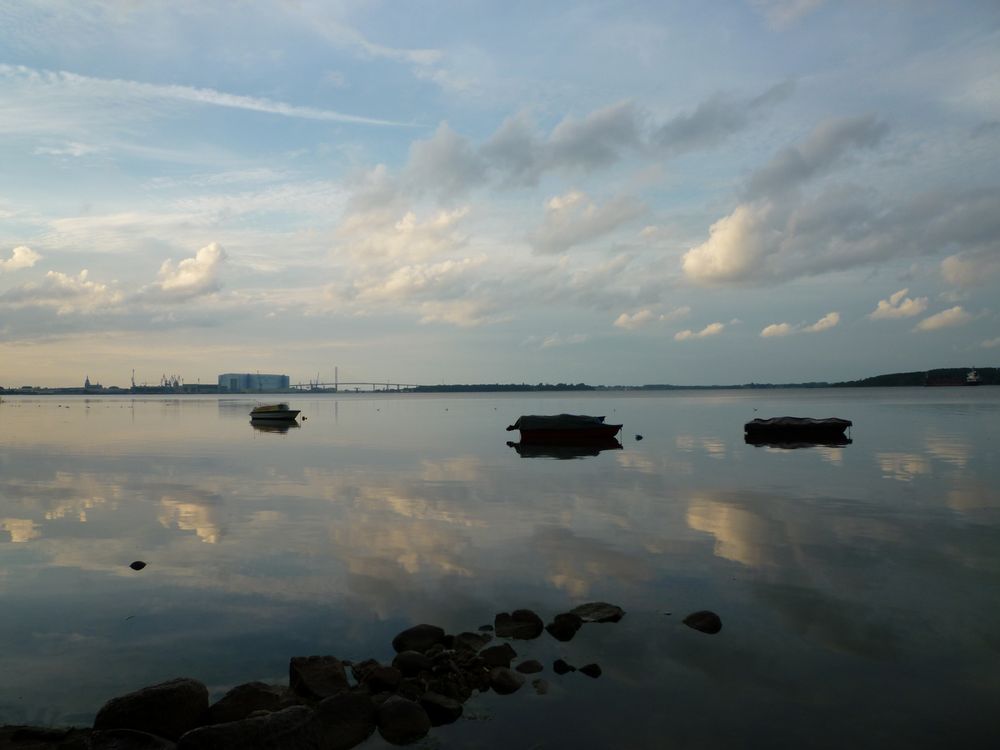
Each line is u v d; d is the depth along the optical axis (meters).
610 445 37.75
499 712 7.30
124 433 50.28
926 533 14.84
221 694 7.75
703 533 14.98
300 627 9.69
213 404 150.00
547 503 18.92
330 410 106.12
